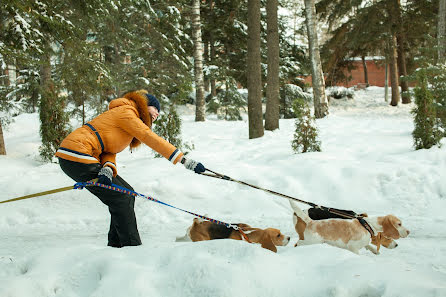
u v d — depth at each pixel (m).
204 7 24.11
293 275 2.63
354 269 2.60
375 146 10.18
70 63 11.82
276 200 7.32
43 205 7.27
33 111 23.83
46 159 11.10
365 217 4.22
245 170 8.45
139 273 2.69
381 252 4.43
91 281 2.80
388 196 7.06
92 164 3.63
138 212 7.02
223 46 26.38
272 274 2.60
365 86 40.47
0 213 6.94
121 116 3.76
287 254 3.01
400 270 2.69
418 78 9.24
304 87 28.06
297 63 26.92
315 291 2.43
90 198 7.56
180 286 2.57
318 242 4.11
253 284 2.51
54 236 5.79
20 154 12.20
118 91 19.09
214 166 8.85
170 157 3.77
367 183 7.45
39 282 2.73
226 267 2.63
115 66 18.72
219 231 4.21
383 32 24.25
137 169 8.99
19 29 9.98
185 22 21.80
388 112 25.11
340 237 4.07
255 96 13.47
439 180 7.05
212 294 2.43
